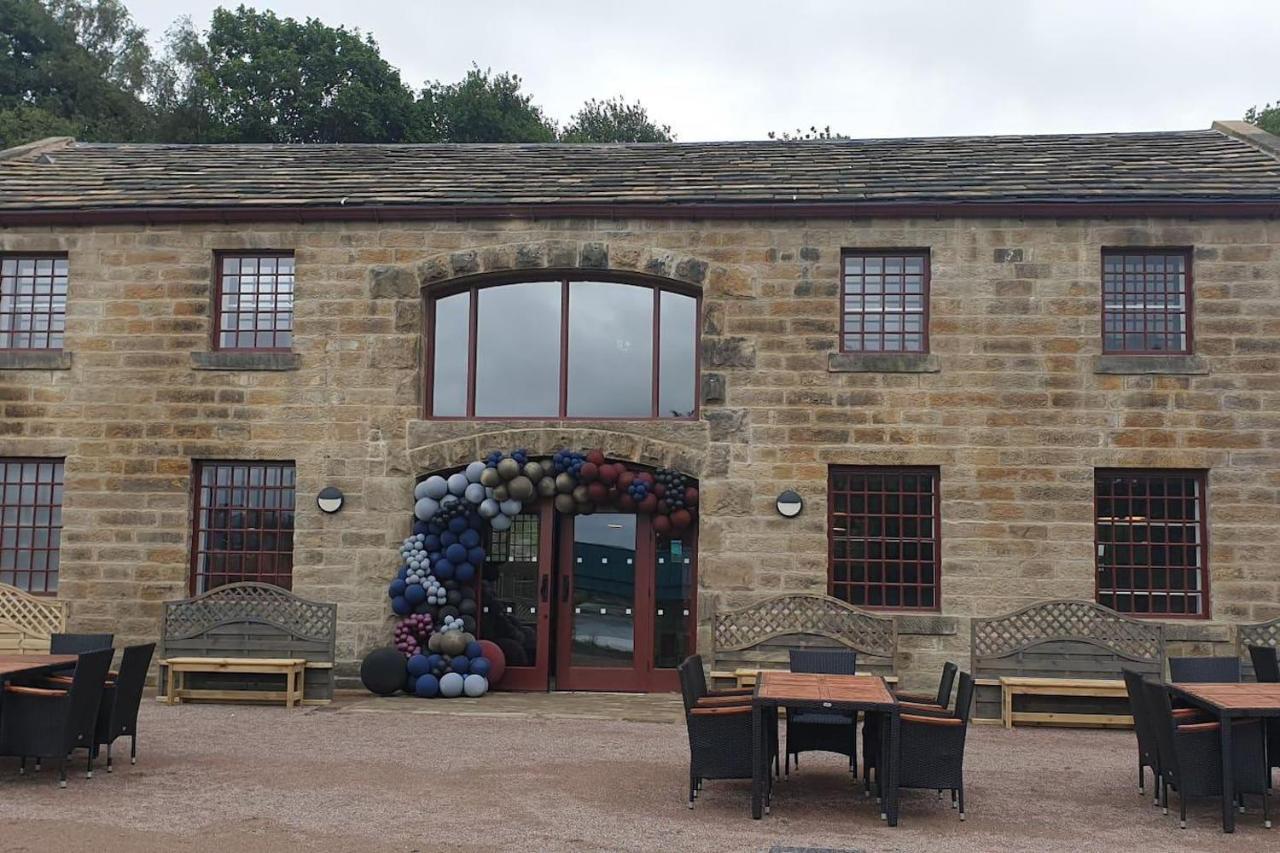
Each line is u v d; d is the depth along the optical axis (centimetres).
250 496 1375
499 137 3775
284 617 1248
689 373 1372
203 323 1372
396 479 1343
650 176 1437
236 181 1465
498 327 1397
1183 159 1428
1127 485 1299
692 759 764
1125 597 1284
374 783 825
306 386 1360
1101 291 1305
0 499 1382
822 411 1310
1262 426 1266
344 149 1648
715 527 1307
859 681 850
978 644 1191
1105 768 935
